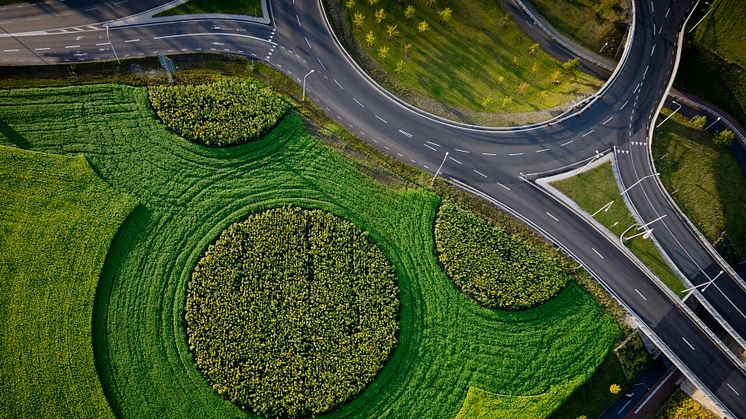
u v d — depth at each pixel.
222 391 47.53
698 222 59.16
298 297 50.78
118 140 55.47
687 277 56.53
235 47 61.78
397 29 65.06
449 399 49.84
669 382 54.00
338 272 52.00
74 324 48.47
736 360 52.94
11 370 46.84
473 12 66.94
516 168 59.66
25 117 55.50
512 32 66.62
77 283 49.72
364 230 54.53
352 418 48.22
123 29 61.16
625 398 52.91
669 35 67.06
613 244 57.19
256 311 50.06
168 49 60.84
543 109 62.88
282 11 64.12
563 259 55.78
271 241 52.47
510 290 53.28
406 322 51.72
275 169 56.22
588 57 66.56
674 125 63.19
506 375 50.97
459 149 59.91
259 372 48.47
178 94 57.47
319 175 56.47
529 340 52.28
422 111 61.09
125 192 53.56
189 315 49.50
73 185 53.03
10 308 48.47
